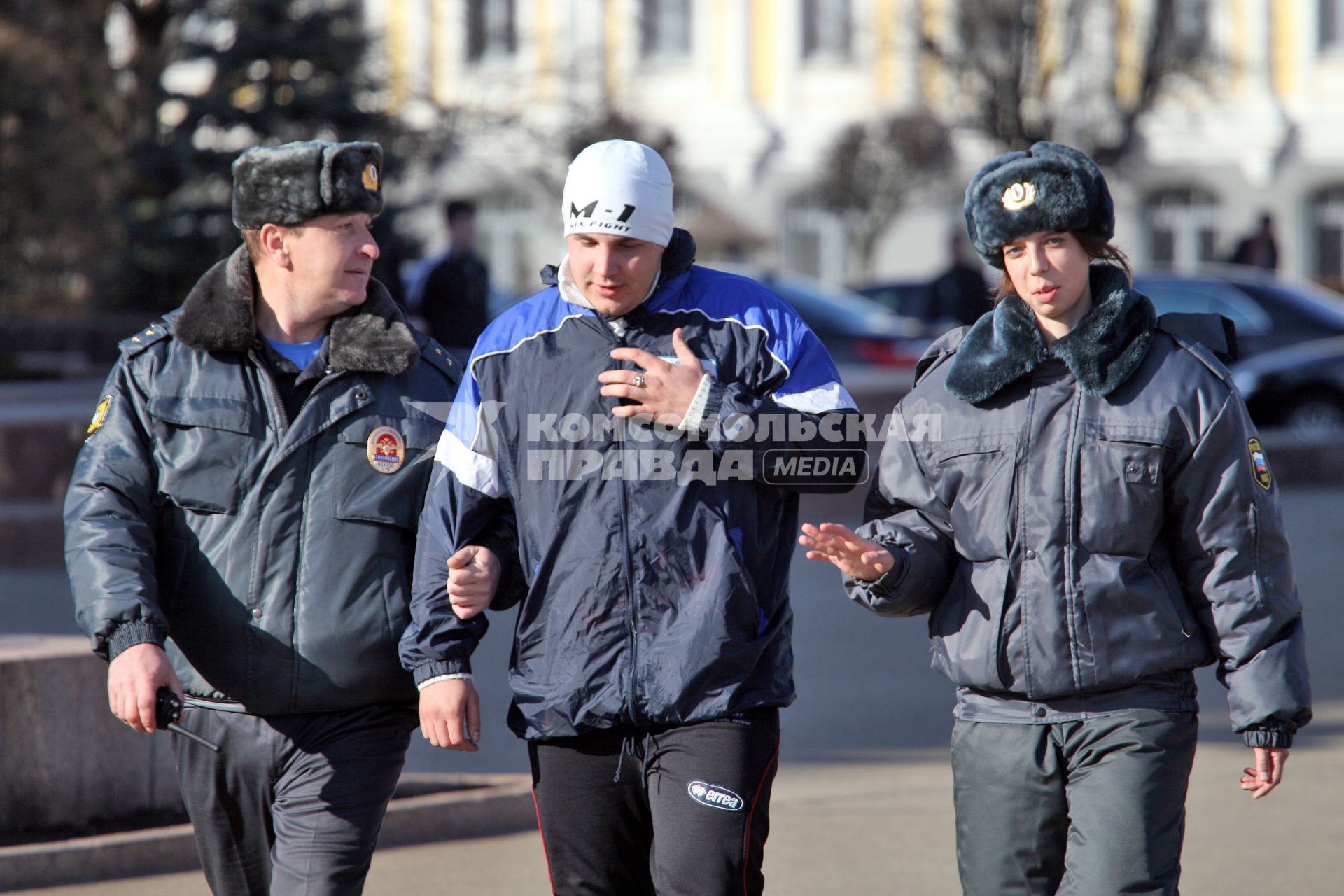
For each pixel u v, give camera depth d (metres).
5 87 76.44
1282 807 20.80
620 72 102.81
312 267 12.55
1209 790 21.59
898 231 145.25
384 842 19.39
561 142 93.62
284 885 12.39
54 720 18.59
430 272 46.94
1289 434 58.19
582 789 12.46
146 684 11.66
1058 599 12.05
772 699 12.26
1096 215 12.04
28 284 79.94
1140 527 12.02
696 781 12.02
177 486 12.48
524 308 12.70
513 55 132.50
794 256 150.00
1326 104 139.62
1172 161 141.38
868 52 141.50
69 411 43.12
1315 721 25.06
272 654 12.44
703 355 12.41
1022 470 12.21
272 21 77.62
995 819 12.44
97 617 11.87
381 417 12.71
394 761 12.84
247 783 12.74
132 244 77.38
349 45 79.19
